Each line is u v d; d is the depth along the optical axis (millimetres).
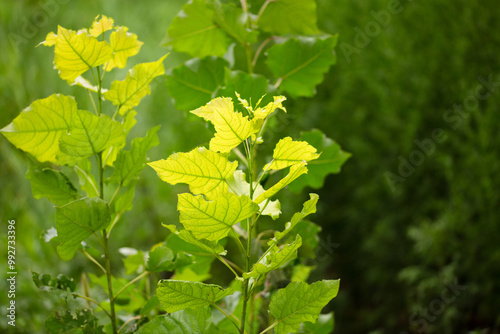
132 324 1275
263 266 1109
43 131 1172
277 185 1102
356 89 4035
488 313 3031
